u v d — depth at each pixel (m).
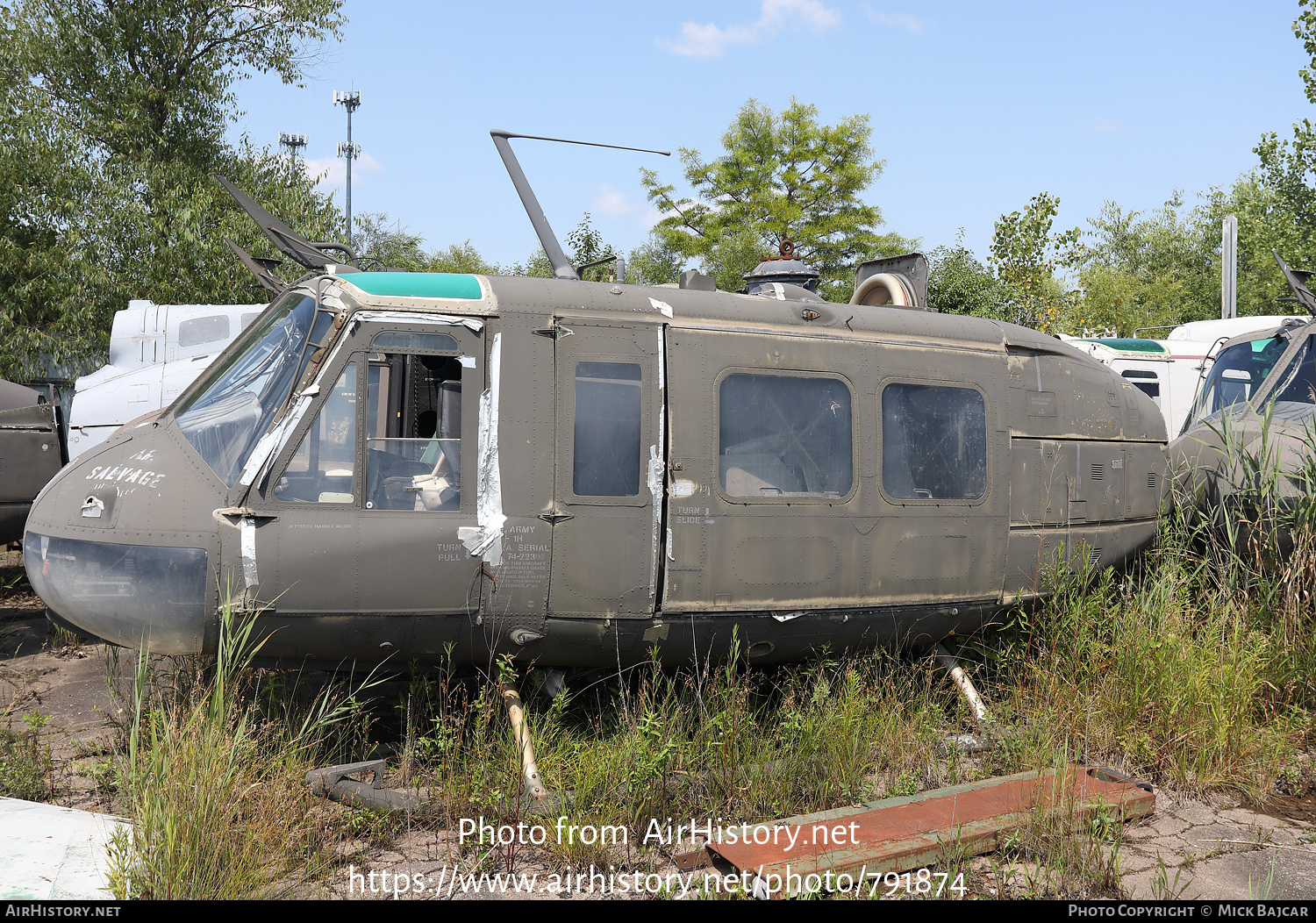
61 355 12.43
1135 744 4.36
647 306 4.32
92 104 14.87
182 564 3.76
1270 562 5.35
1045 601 5.07
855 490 4.50
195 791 3.11
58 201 12.92
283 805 3.41
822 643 4.61
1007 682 5.07
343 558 3.83
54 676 5.58
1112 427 5.29
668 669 4.50
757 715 4.64
